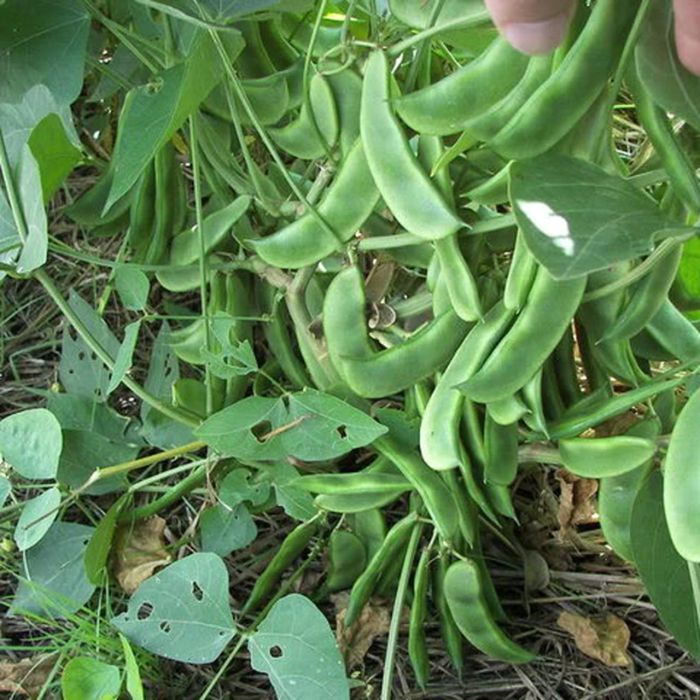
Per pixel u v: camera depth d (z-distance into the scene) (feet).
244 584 2.25
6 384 2.57
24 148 1.91
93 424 2.23
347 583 2.18
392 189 1.76
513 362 1.75
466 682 2.10
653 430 1.85
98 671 1.93
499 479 1.92
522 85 1.59
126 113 1.98
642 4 1.41
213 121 2.13
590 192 1.42
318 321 2.06
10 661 2.14
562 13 1.30
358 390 1.89
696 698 2.06
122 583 2.15
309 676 1.85
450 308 1.88
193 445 2.10
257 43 2.06
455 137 1.93
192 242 2.10
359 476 2.01
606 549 2.27
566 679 2.10
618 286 1.72
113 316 2.63
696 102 1.47
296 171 2.28
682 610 1.82
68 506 2.31
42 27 1.99
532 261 1.72
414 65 1.85
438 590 2.08
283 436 1.94
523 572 2.24
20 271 1.95
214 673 2.11
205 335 2.02
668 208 1.71
